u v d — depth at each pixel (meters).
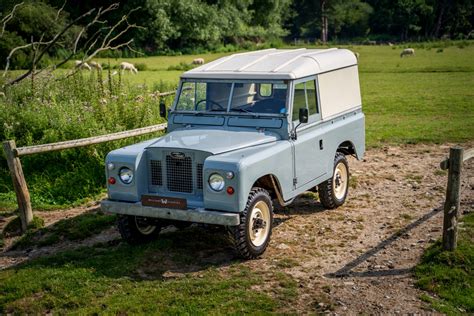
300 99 8.86
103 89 15.40
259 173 7.75
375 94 29.06
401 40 116.81
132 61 61.97
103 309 6.70
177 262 8.00
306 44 103.44
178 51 80.44
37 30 50.53
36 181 11.75
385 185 11.95
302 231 9.21
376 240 8.77
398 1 117.75
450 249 7.69
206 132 8.62
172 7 79.12
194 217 7.58
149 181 8.21
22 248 9.08
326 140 9.55
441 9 118.38
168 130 9.24
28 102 14.55
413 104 24.66
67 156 12.16
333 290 7.09
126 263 7.95
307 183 9.09
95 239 9.26
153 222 8.57
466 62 48.78
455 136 16.78
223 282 7.25
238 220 7.42
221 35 89.31
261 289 7.12
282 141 8.47
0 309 6.93
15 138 12.88
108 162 8.20
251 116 8.70
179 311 6.55
